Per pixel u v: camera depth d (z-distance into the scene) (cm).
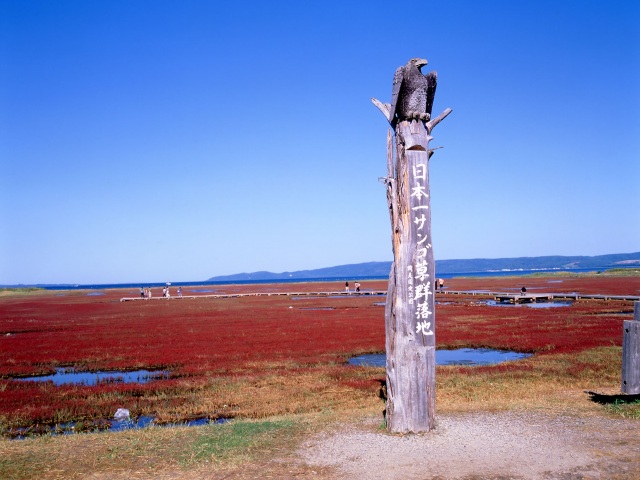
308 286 11369
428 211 914
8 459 792
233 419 1234
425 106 930
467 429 881
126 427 1188
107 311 5003
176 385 1652
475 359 2148
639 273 11519
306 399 1410
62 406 1414
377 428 911
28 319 4241
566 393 1262
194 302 6238
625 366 956
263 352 2325
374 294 7375
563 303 4669
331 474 696
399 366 887
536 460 720
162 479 698
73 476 718
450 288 7781
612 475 661
